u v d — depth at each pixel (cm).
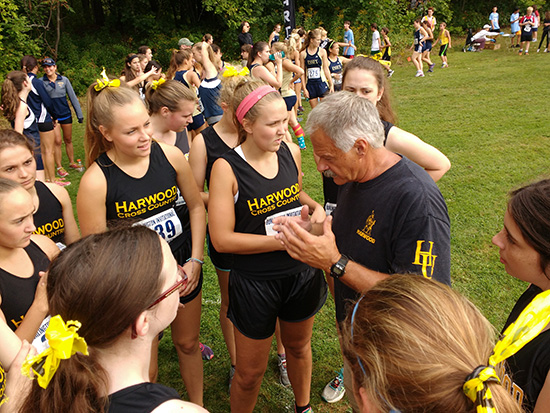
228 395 291
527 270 131
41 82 625
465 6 2256
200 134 295
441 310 88
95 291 95
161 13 1858
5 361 154
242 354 228
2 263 187
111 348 101
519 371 124
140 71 809
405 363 82
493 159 635
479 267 396
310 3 1859
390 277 103
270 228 225
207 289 402
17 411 108
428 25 1414
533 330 91
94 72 1441
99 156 226
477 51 1689
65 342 88
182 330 250
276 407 281
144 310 100
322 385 291
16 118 528
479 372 78
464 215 487
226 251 214
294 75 741
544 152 647
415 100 1020
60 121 688
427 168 228
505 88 1052
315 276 232
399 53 1720
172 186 239
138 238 107
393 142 226
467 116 855
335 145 163
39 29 1489
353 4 1850
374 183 170
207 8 1673
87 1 1872
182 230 264
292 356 246
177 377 308
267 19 1795
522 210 126
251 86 205
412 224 159
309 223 201
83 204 219
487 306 346
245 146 216
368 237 174
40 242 208
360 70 254
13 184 181
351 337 98
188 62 707
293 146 238
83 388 95
